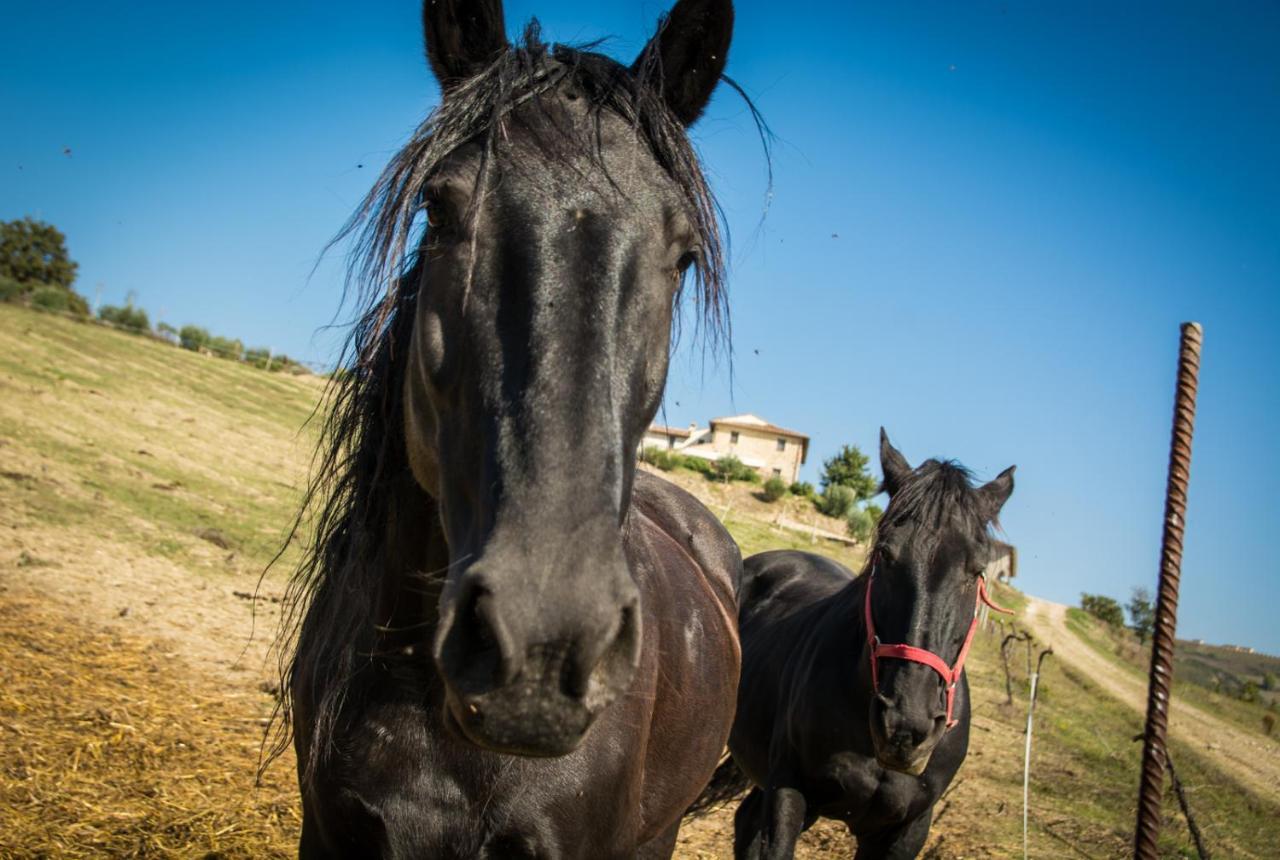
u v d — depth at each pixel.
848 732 4.10
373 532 1.99
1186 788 9.82
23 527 9.45
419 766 1.81
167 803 4.66
